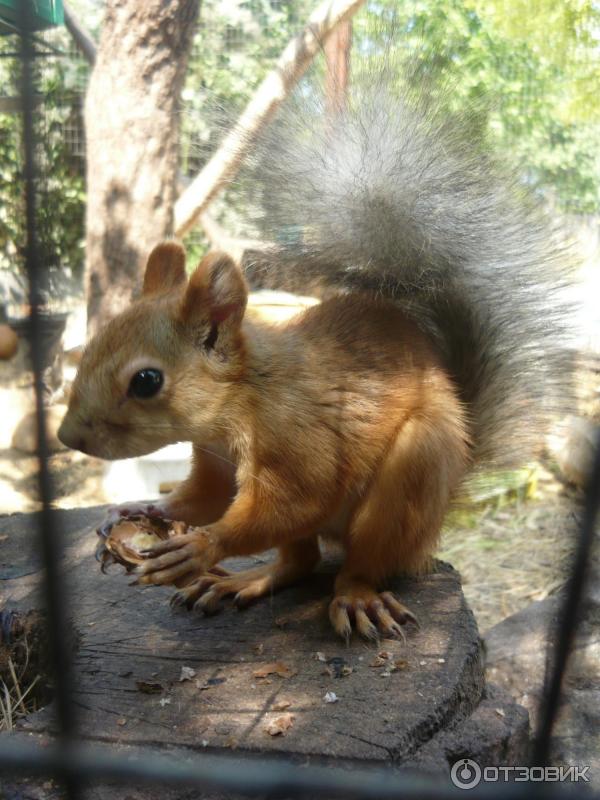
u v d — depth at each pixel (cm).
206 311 21
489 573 42
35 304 9
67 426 21
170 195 58
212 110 30
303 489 22
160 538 24
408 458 23
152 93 56
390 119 27
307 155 27
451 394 25
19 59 9
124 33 55
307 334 24
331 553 28
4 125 55
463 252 26
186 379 21
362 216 26
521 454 27
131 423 21
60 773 10
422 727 18
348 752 17
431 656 21
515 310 27
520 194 27
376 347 24
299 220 26
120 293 58
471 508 28
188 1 55
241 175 27
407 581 25
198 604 23
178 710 19
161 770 10
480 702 21
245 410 22
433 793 9
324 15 43
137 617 23
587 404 27
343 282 28
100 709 19
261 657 21
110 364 21
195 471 24
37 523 10
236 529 22
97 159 57
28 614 23
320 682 20
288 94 27
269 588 24
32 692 23
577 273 27
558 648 10
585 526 9
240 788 9
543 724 10
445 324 27
